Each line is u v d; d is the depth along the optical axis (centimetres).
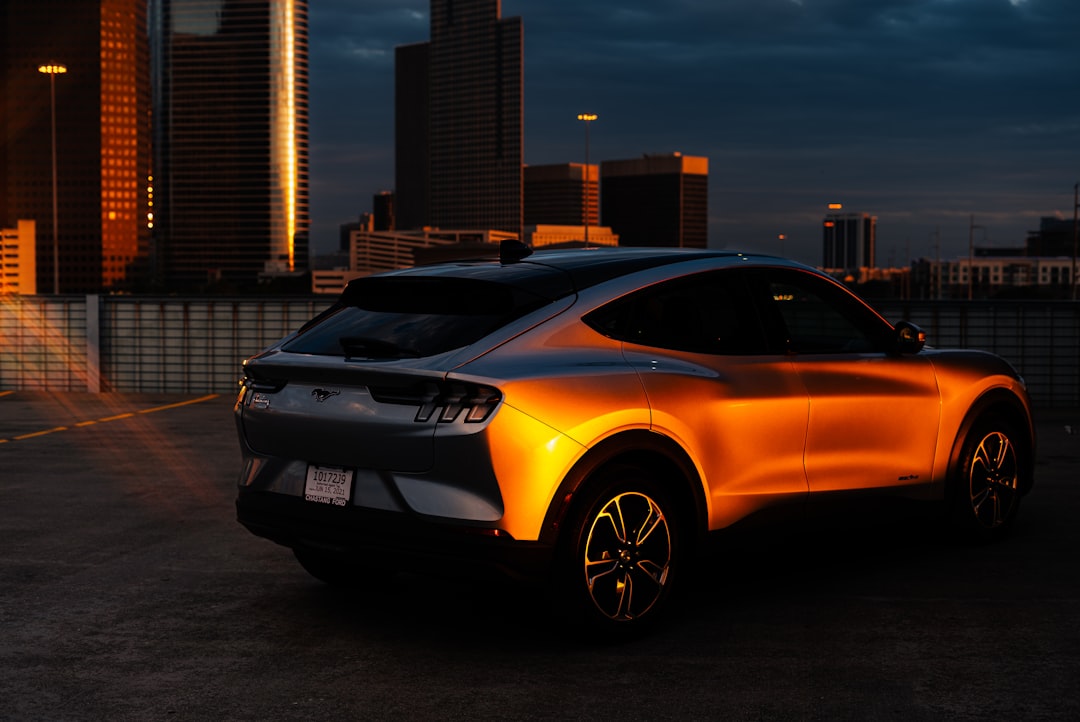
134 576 598
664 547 484
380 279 511
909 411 591
